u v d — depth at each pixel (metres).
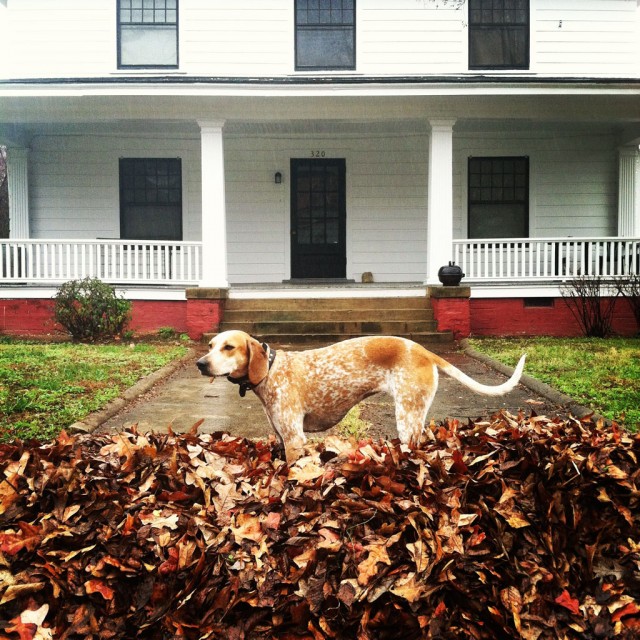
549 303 12.65
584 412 5.93
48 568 2.49
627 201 14.79
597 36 14.35
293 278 15.27
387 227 15.20
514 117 12.32
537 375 7.80
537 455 2.96
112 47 14.11
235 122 13.20
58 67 14.14
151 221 15.10
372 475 2.88
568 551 2.75
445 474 2.86
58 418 5.81
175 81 11.53
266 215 15.16
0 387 6.89
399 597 2.48
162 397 7.17
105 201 14.96
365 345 3.74
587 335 12.20
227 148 15.07
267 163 15.09
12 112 12.29
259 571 2.56
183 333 12.07
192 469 3.04
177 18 14.13
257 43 14.18
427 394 3.68
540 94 11.77
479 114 12.24
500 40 14.34
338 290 12.52
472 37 14.33
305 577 2.50
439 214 12.27
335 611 2.46
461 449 3.23
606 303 12.51
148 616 2.48
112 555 2.56
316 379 3.64
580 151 14.99
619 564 2.73
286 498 2.78
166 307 12.38
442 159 12.25
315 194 15.25
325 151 15.07
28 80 11.55
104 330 11.20
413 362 3.69
